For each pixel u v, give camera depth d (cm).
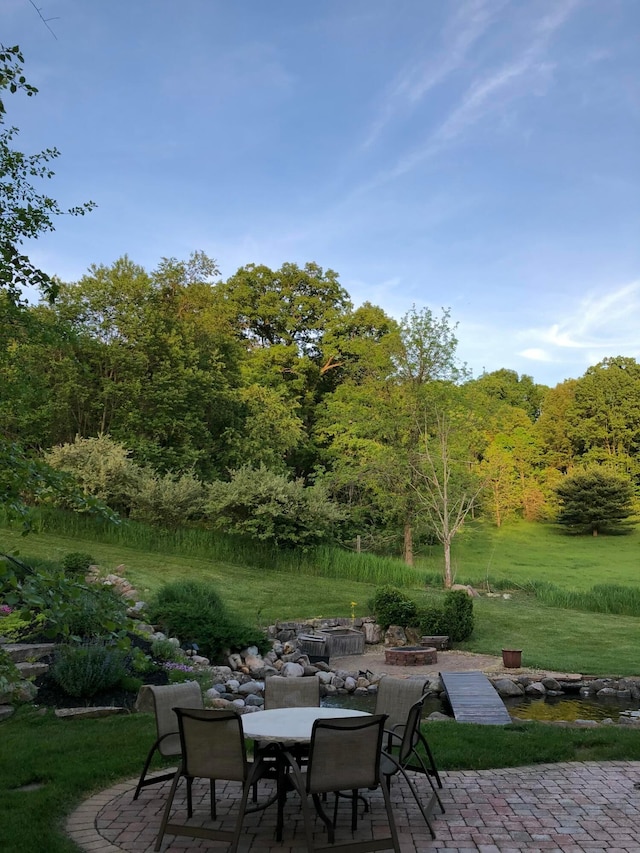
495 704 1006
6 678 399
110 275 3030
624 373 5225
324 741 404
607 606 2066
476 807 493
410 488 2842
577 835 431
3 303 831
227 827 457
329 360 4253
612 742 680
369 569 2281
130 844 420
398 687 586
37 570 352
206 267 3503
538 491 4412
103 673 866
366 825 462
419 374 2750
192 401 3006
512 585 2408
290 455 3872
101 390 2800
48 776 553
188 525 2398
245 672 1259
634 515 4481
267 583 2006
